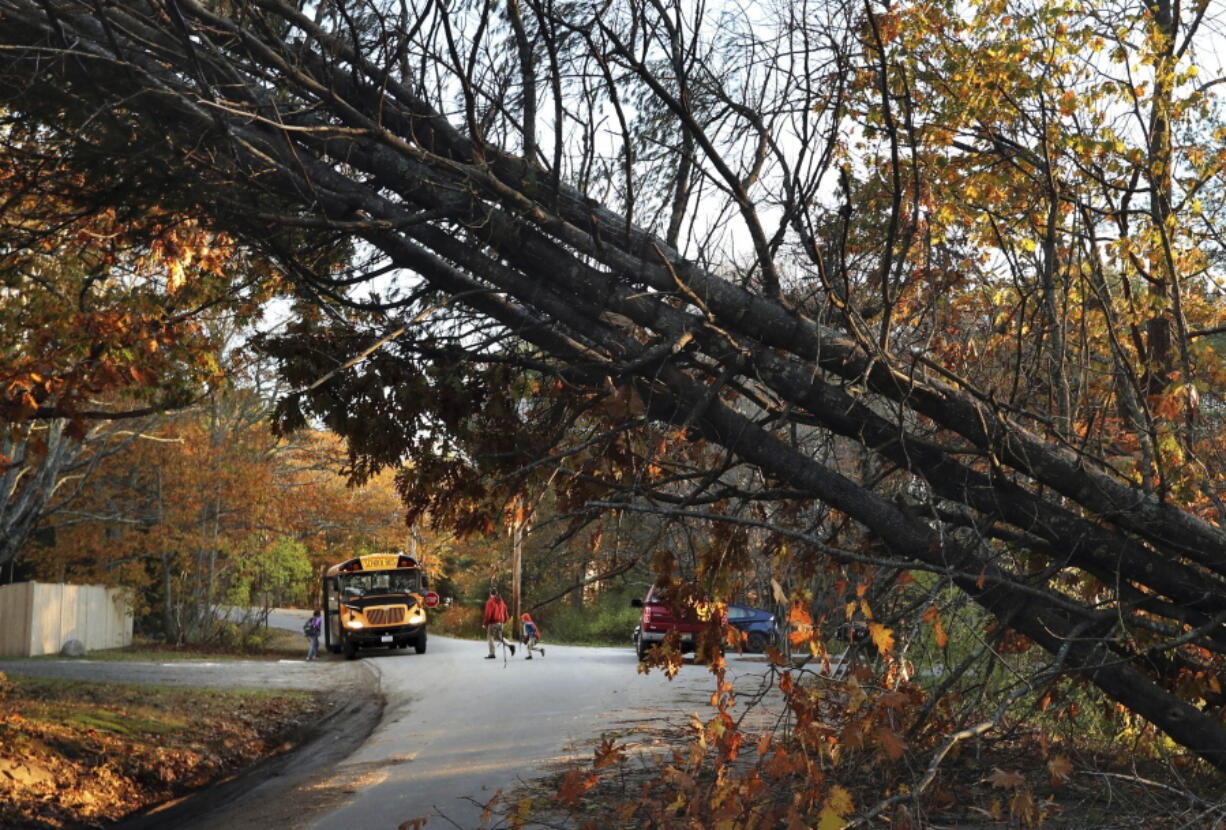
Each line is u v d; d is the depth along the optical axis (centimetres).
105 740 1438
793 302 777
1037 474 745
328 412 836
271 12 723
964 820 702
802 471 751
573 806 752
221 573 4484
